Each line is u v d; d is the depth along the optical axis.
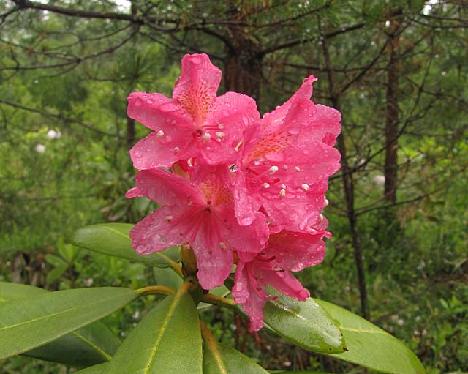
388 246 0.88
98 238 0.33
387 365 0.29
